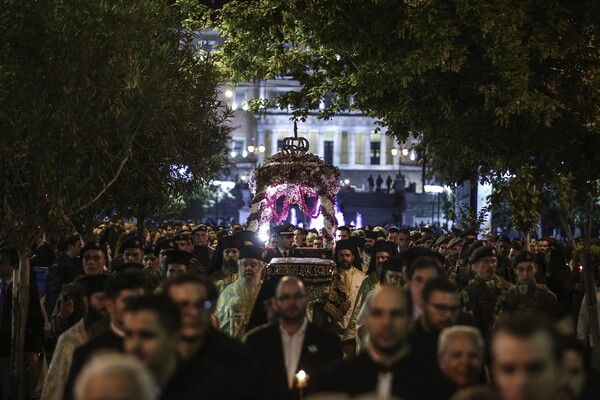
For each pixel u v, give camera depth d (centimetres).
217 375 654
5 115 1204
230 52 2256
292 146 2345
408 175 12475
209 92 1883
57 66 1229
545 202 1752
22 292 1227
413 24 1723
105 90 1273
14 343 1220
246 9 2062
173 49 1800
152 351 596
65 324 1242
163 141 1695
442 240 2133
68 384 782
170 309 611
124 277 796
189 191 1948
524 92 1608
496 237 2505
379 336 671
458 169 2048
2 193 1247
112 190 1792
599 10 1623
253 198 2312
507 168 1838
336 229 2277
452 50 1680
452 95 1780
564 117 1738
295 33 2241
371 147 12631
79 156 1245
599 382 699
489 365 998
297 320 825
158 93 1391
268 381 802
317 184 2292
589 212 1386
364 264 2009
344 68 2222
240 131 11875
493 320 1132
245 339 839
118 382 442
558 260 1953
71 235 1571
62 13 1279
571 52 1689
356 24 1816
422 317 814
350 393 670
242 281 1182
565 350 610
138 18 1376
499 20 1622
